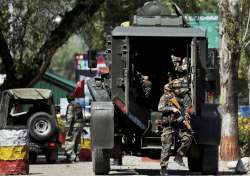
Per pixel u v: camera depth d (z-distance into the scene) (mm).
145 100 52625
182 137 46375
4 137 51344
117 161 61781
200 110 48344
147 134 48750
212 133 47969
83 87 80875
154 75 53375
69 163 68250
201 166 50312
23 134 51719
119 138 49438
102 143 46812
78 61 110625
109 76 50469
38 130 68375
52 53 90500
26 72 90562
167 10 51750
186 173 51188
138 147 49906
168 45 52000
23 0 88562
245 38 62500
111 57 48375
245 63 121438
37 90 70875
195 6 91312
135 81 49781
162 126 46750
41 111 71125
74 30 90875
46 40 90125
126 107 46812
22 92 70188
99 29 102688
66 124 71875
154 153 49906
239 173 52188
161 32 48344
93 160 49781
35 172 54250
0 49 88562
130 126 49625
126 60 47000
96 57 54531
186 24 51750
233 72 62562
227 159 63031
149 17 51281
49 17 90188
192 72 46656
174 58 48688
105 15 101500
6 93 70125
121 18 100938
